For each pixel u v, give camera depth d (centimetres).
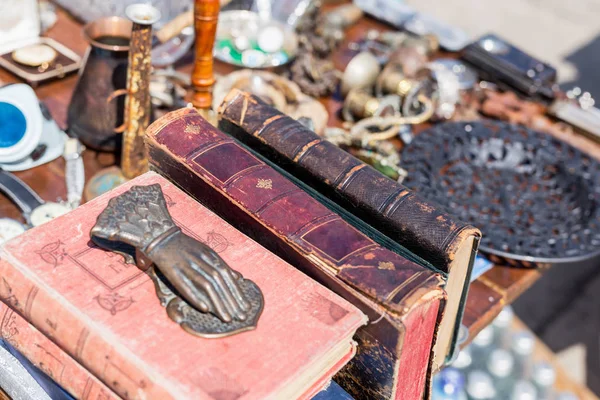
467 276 91
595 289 198
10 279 82
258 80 120
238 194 87
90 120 111
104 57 108
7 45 126
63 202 109
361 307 82
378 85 125
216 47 131
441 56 144
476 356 132
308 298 82
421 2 295
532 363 133
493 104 133
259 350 79
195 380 76
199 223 87
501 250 107
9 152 109
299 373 78
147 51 102
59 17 137
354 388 86
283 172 92
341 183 89
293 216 85
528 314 190
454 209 113
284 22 138
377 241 89
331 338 80
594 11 306
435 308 83
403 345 81
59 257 83
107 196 88
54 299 80
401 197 88
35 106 110
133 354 77
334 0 153
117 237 82
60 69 124
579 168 120
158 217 83
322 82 128
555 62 271
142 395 77
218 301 79
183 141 89
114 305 80
